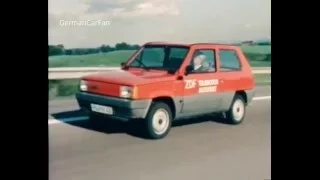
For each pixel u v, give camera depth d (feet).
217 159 13.25
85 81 13.64
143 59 14.43
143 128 13.73
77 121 13.62
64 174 12.05
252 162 13.39
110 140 13.35
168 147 13.48
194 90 14.70
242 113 16.22
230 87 15.71
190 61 14.56
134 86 13.07
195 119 15.55
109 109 13.33
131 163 12.32
